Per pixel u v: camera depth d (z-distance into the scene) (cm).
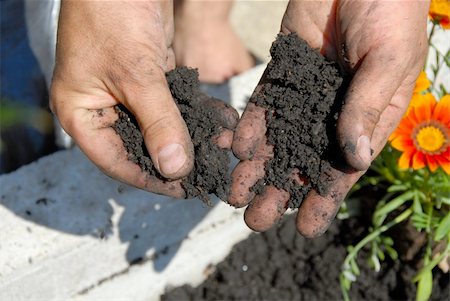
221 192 60
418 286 70
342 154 57
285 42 62
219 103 62
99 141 61
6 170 85
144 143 60
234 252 79
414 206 70
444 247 73
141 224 72
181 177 58
